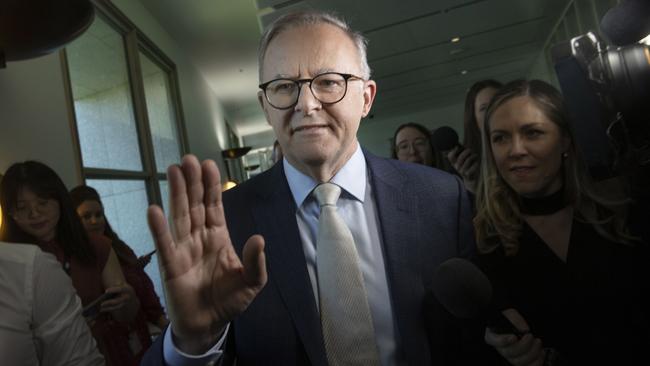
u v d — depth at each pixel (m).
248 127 12.48
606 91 0.96
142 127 4.07
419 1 4.60
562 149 0.95
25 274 0.99
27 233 1.54
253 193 1.00
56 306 1.03
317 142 0.86
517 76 8.73
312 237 0.93
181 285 0.66
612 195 0.94
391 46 5.98
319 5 4.12
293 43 0.86
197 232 0.68
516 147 0.94
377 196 0.95
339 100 0.85
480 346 0.88
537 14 5.38
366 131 12.45
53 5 1.41
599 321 0.87
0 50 1.48
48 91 2.37
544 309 0.90
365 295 0.85
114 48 3.88
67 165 2.45
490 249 0.98
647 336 0.86
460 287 0.78
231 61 7.12
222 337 0.73
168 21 5.21
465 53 6.84
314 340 0.81
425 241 0.92
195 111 6.59
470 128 1.57
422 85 8.72
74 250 1.60
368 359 0.83
